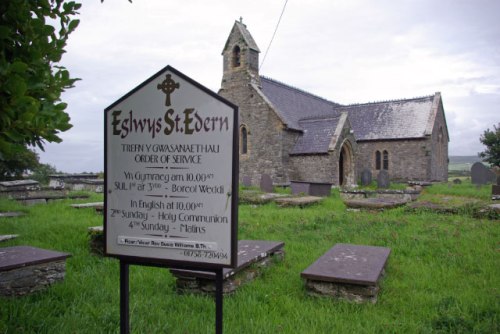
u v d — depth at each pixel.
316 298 5.36
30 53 3.44
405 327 4.39
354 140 27.73
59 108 3.63
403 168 31.94
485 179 22.59
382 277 6.09
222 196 3.22
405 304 5.14
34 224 10.07
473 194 18.84
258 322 4.50
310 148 26.33
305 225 10.46
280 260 7.18
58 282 5.79
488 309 4.81
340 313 4.82
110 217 3.50
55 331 4.10
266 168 26.77
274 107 26.45
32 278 5.48
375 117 35.06
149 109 3.40
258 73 28.62
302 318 4.64
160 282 5.98
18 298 5.18
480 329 4.27
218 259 3.23
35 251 6.05
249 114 27.56
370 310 4.91
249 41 27.95
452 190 20.91
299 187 19.19
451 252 7.50
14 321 4.30
